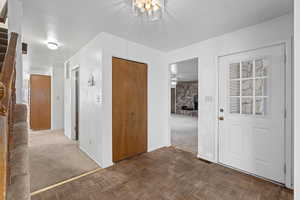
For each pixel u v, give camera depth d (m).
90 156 2.91
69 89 4.39
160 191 1.85
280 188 1.90
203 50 2.81
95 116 2.69
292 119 1.87
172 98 11.70
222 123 2.58
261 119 2.15
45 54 3.86
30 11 1.88
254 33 2.19
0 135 0.67
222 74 2.58
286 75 1.91
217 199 1.71
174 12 1.88
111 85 2.58
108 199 1.70
